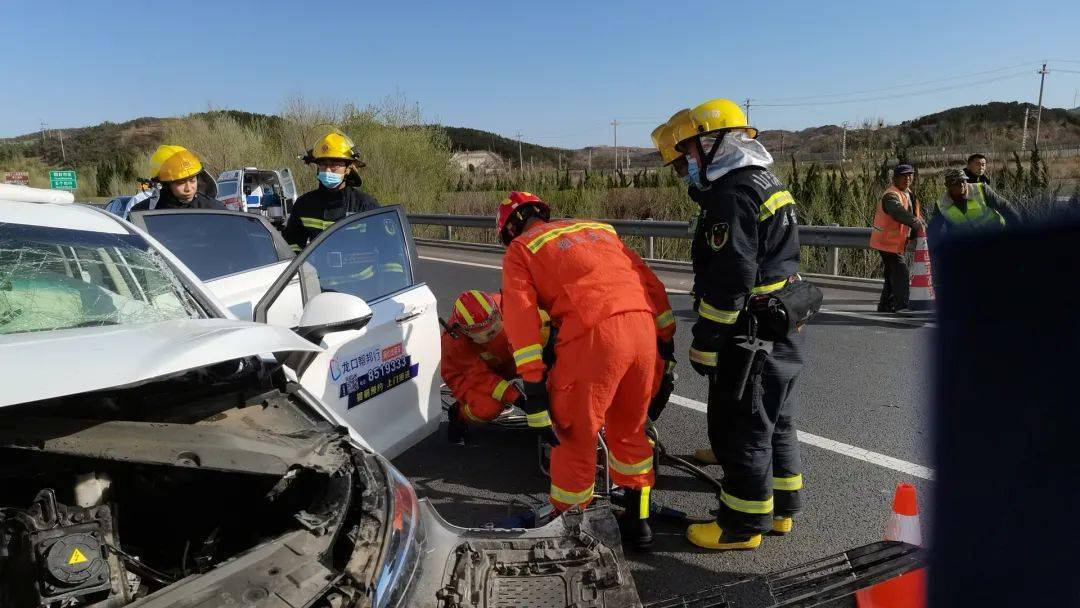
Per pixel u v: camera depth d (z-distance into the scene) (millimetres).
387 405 3496
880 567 2297
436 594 1812
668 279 9484
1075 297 1459
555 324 2992
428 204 19344
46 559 1432
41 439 1682
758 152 2799
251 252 3971
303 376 2998
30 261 2293
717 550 3082
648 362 2895
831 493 3492
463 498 3557
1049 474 1640
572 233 2977
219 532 1953
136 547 1940
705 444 4164
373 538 1713
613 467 3107
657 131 3236
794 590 2316
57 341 1879
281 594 1486
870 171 11047
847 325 6621
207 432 1832
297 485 1946
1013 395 1617
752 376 2795
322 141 4625
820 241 9000
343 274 3527
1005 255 1505
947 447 1754
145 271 2512
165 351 1748
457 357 4004
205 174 5922
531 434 4363
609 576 1979
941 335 1659
